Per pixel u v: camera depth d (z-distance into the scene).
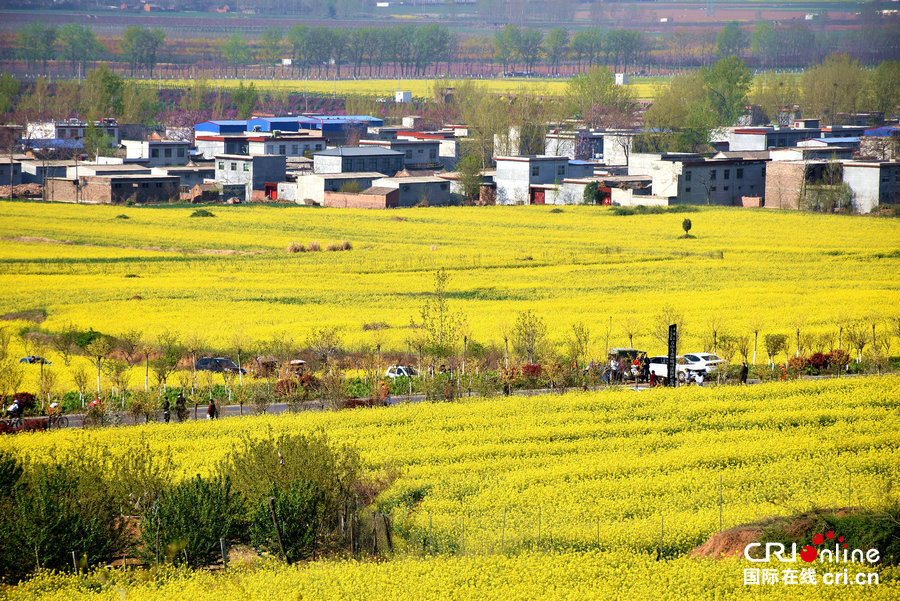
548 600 121.12
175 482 169.00
